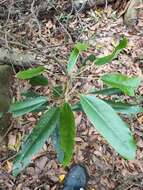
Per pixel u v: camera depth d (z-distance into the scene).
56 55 2.82
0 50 2.67
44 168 2.25
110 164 2.23
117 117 0.98
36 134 1.12
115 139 0.96
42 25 3.17
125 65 2.74
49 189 2.17
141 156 2.24
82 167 2.19
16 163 1.22
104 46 2.93
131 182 2.15
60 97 1.21
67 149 0.97
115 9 3.23
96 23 3.15
